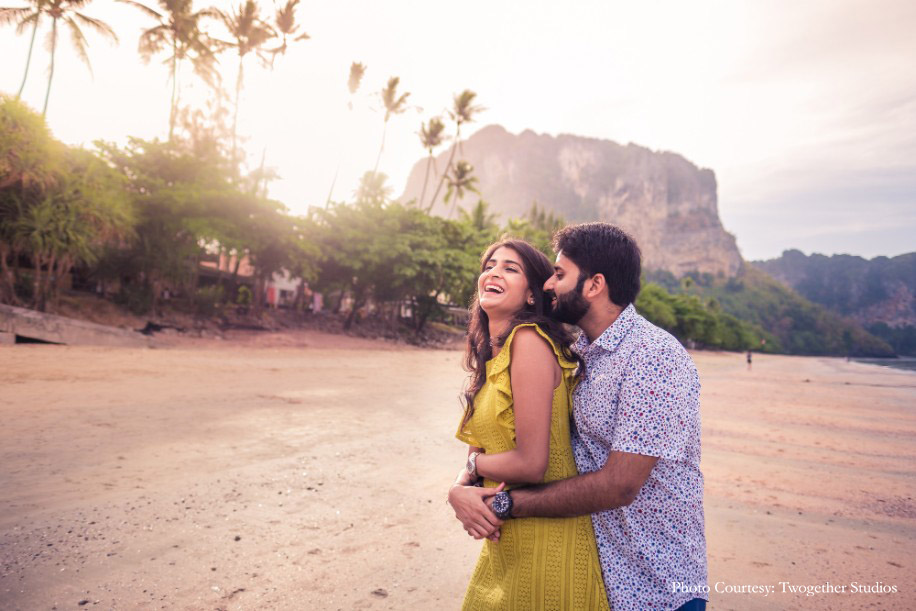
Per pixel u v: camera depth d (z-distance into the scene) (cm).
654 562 118
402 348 3353
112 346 1811
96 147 2284
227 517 380
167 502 405
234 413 817
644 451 113
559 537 125
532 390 125
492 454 135
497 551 136
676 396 115
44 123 1798
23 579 269
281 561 311
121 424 683
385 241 3303
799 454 792
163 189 2278
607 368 124
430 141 4797
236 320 2744
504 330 137
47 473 463
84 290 2628
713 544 387
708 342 11206
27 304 1906
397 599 270
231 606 255
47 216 1780
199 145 2792
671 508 119
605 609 120
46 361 1256
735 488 564
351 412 909
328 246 3203
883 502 535
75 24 2797
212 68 3153
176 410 806
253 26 3241
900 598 303
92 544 320
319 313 3819
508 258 146
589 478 117
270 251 2739
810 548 387
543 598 123
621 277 130
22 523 346
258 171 2975
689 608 117
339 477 505
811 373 4578
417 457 609
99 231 1969
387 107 4641
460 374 1917
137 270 2316
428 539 358
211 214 2425
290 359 1938
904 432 1092
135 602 253
